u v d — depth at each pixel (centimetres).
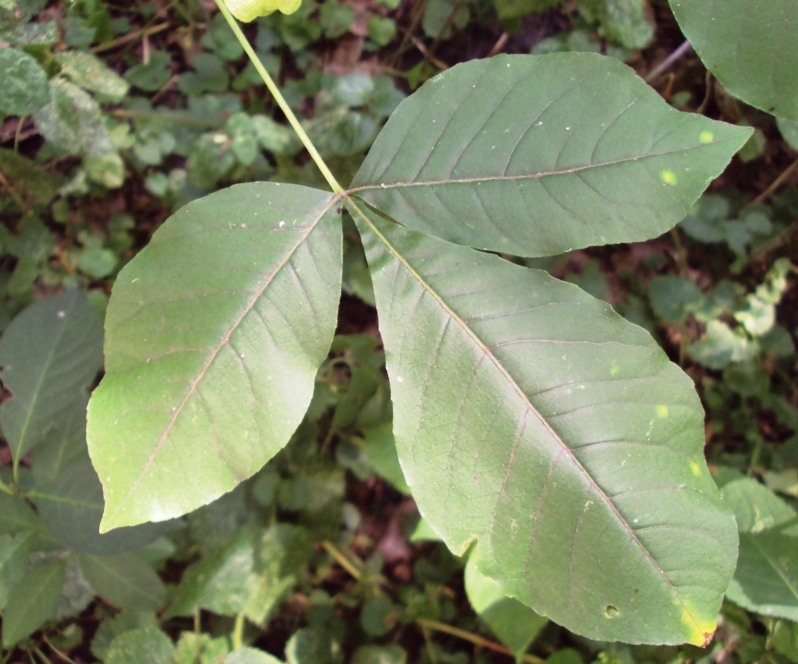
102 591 23
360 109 32
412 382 15
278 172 31
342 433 31
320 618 31
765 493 24
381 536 34
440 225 15
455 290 15
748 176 35
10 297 29
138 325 14
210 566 26
